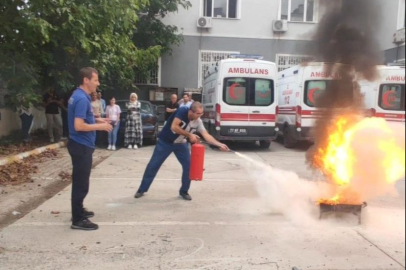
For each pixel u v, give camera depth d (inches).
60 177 289.0
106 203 221.9
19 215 200.4
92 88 174.4
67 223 185.5
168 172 316.8
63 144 460.1
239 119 454.0
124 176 298.5
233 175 308.8
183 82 695.7
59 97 466.9
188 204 222.4
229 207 217.0
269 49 707.4
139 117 461.7
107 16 334.6
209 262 144.9
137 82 683.4
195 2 687.1
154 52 542.3
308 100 452.8
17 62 343.6
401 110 444.1
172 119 224.8
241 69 453.1
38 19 291.1
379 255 152.9
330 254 153.6
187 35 692.1
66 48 365.1
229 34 700.7
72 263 142.5
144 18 629.0
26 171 304.3
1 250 152.7
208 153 438.0
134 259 146.8
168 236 170.9
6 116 435.8
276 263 144.6
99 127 169.9
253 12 700.7
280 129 527.2
